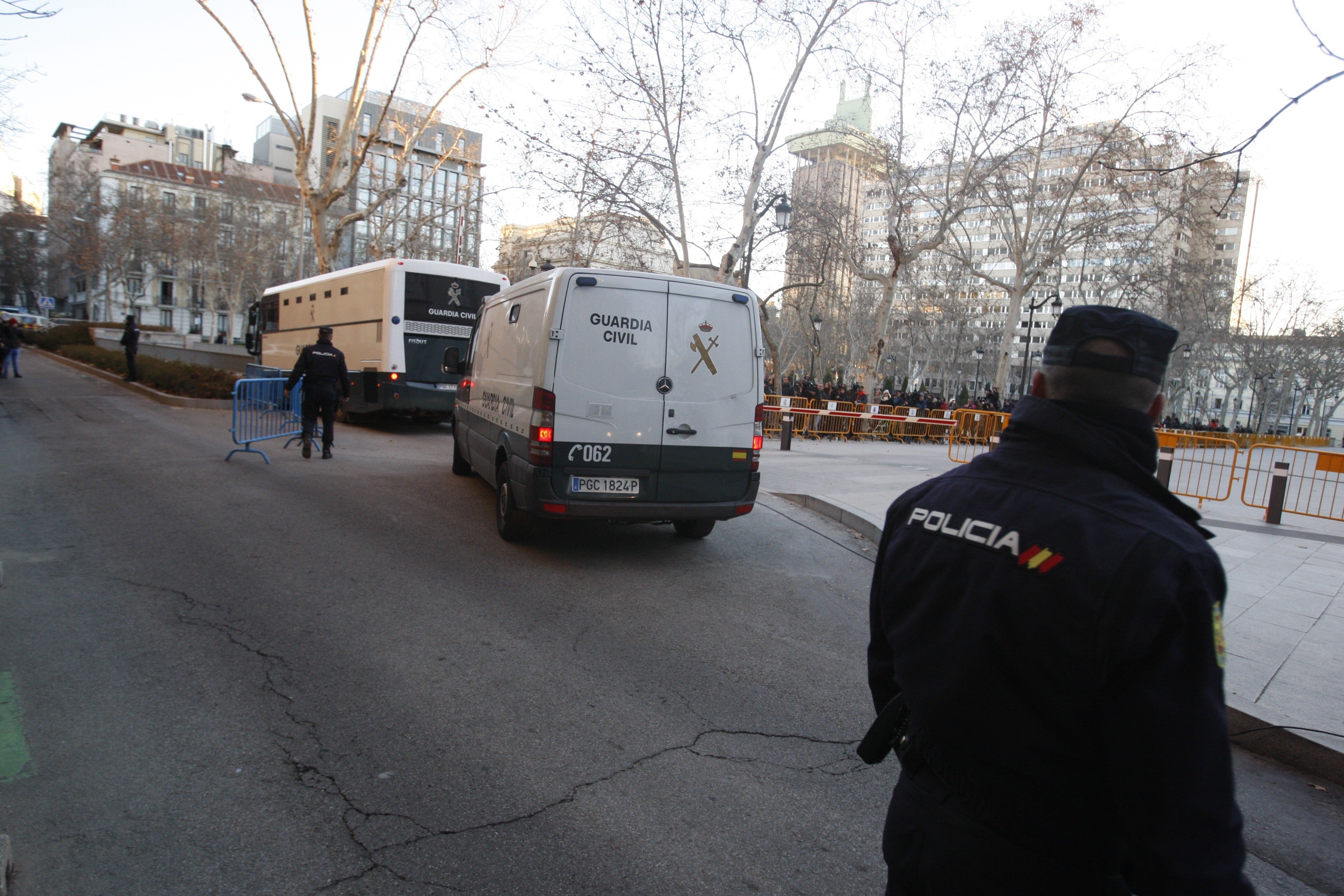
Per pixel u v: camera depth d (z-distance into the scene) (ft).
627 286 20.75
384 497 27.50
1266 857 9.91
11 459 30.25
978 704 4.09
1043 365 4.74
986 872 4.10
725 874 8.61
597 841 9.04
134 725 11.05
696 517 21.36
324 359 34.27
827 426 74.33
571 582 19.40
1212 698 3.58
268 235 195.62
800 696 13.56
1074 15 80.94
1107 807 3.94
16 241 199.41
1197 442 62.59
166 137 292.81
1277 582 23.63
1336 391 201.36
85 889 7.78
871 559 23.99
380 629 15.25
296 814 9.20
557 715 12.17
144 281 226.17
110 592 16.33
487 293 46.80
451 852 8.67
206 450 35.22
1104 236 104.68
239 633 14.57
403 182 74.28
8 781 9.52
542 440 20.20
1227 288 161.38
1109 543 3.81
